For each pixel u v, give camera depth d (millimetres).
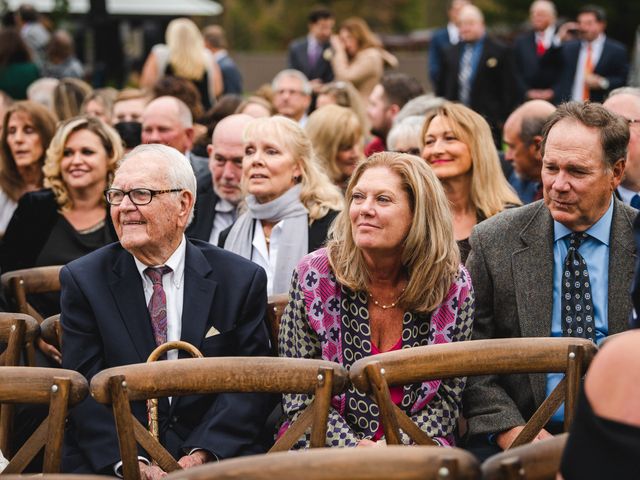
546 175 5230
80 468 4980
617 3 36062
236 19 58781
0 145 8711
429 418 5051
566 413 4574
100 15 22156
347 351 5137
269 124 6938
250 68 36719
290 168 6895
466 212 6883
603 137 5102
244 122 7723
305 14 59969
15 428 5797
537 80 15594
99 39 22250
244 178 6992
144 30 25375
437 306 5102
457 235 6793
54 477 3244
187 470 3180
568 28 15703
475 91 15297
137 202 5215
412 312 5121
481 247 5500
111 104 11203
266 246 6922
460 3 18531
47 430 4230
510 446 4660
